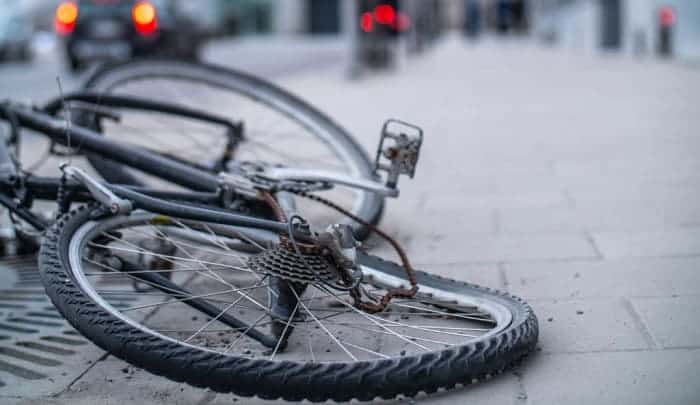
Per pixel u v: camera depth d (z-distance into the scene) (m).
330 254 1.52
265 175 1.76
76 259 1.53
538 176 2.71
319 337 1.61
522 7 20.08
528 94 5.42
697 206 2.29
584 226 2.18
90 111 2.04
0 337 1.69
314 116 2.17
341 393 1.37
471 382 1.44
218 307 1.62
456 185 2.65
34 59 11.39
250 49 12.75
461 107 4.77
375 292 1.69
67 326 1.73
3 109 1.94
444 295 1.64
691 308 1.70
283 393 1.37
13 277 1.95
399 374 1.38
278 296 1.54
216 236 1.69
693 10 7.61
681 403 1.42
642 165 2.79
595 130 3.59
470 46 15.52
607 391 1.46
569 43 13.30
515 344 1.47
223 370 1.37
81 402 1.49
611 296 1.77
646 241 2.05
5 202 1.74
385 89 6.02
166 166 1.81
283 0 18.19
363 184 1.79
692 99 4.56
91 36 7.51
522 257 1.99
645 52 8.87
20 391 1.52
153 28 7.54
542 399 1.45
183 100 2.45
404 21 10.48
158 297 1.79
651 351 1.56
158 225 1.69
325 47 13.27
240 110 2.41
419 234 2.17
